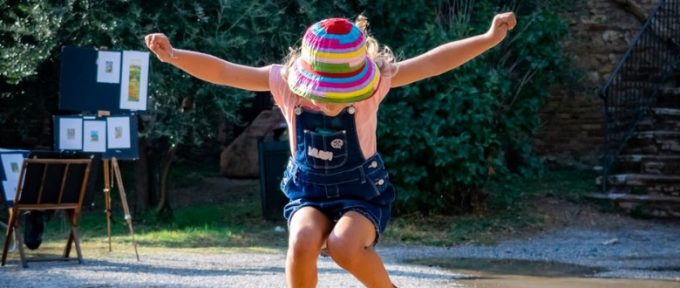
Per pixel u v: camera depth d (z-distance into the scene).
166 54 7.58
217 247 18.55
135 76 16.78
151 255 17.11
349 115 7.55
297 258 7.34
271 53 21.48
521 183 24.61
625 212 22.34
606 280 14.73
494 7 22.39
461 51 7.80
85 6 19.17
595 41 26.20
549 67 22.11
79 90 16.64
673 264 16.66
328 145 7.59
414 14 21.66
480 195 22.06
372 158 7.78
